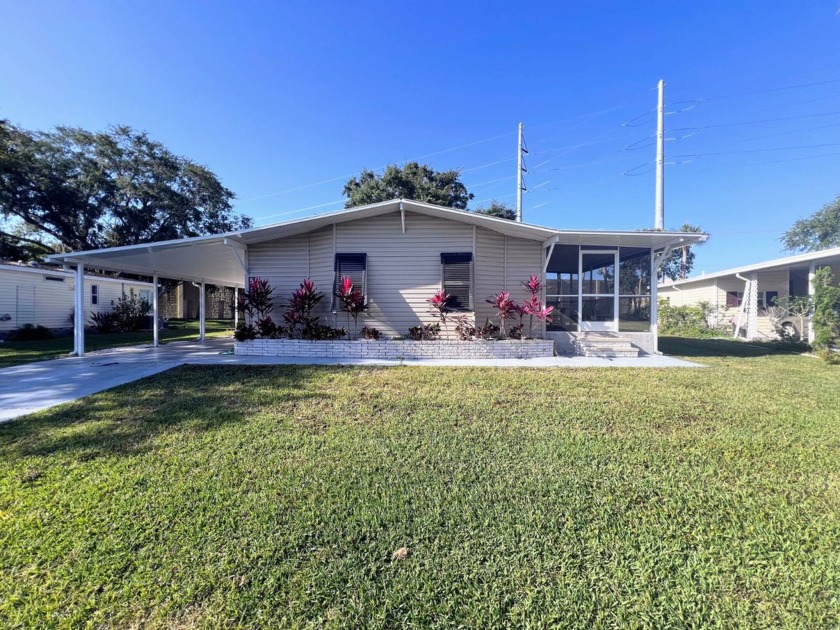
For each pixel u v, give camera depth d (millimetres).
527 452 3656
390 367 8000
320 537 2375
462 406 5156
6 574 2064
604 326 10477
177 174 23906
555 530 2457
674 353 11023
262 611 1825
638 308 10508
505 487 2998
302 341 9547
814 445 3850
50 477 3145
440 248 10102
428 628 1749
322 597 1914
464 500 2803
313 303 9773
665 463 3432
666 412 4906
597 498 2838
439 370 7684
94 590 1950
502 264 10328
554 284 10430
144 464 3387
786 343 12508
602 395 5730
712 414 4836
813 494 2910
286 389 6062
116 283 20562
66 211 21266
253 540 2336
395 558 2193
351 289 9633
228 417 4684
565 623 1778
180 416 4715
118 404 5234
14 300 15242
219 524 2494
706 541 2352
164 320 23125
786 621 1774
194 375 7141
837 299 9891
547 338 10305
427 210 9438
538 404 5250
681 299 21656
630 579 2043
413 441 3926
